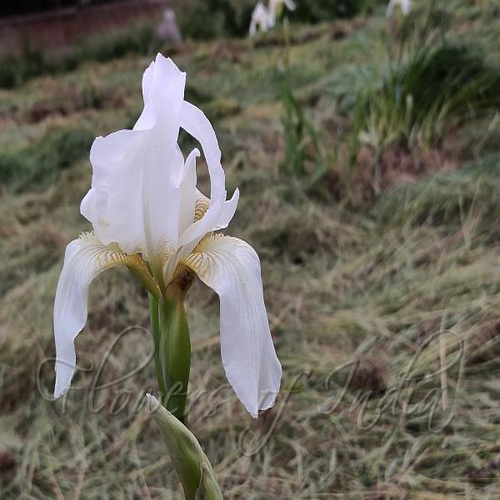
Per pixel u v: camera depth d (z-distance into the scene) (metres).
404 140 0.72
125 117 0.97
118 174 0.23
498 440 0.36
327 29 1.40
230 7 1.75
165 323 0.24
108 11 1.85
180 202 0.24
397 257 0.54
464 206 0.58
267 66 1.16
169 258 0.24
